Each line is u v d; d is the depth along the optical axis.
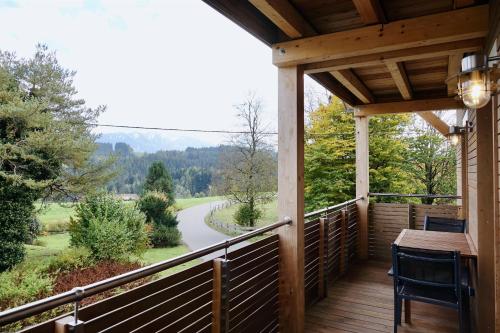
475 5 2.00
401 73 3.22
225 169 13.73
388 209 5.18
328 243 3.73
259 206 13.55
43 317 4.48
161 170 15.20
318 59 2.46
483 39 2.18
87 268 7.82
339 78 3.28
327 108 8.04
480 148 2.56
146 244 9.73
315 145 7.68
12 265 8.48
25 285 6.84
